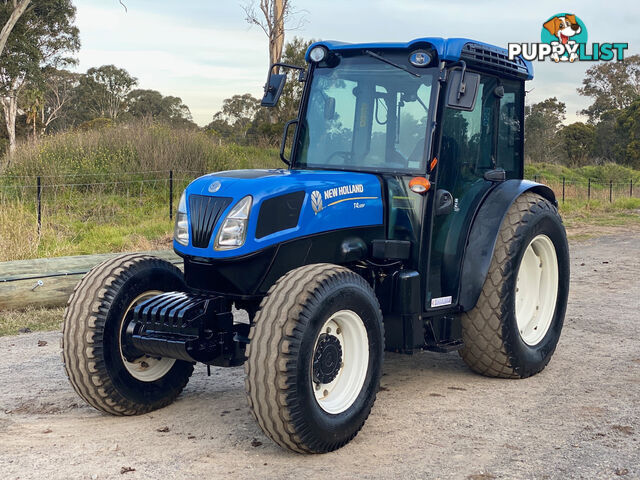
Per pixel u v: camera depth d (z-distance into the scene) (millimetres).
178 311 4238
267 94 5223
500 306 5129
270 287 4195
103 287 4504
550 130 64000
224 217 4188
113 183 15500
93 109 70938
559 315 5793
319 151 5082
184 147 17578
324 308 3875
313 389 3891
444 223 4988
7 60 39250
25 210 12508
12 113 49188
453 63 4805
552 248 5695
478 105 5301
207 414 4707
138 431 4387
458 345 5062
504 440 4156
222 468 3797
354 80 5027
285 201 4242
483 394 5035
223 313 4328
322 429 3877
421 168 4738
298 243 4277
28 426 4492
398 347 4770
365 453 3996
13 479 3664
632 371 5562
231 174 4535
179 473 3730
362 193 4645
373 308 4223
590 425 4387
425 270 4762
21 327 7227
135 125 18672
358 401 4156
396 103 4871
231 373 5727
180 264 8695
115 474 3717
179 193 16062
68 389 5297
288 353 3727
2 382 5469
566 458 3883
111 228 12867
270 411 3752
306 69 5262
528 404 4805
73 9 42719
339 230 4480
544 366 5539
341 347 4148
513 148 5840
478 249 5074
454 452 3986
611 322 7285
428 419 4531
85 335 4395
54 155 16438
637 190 31219
